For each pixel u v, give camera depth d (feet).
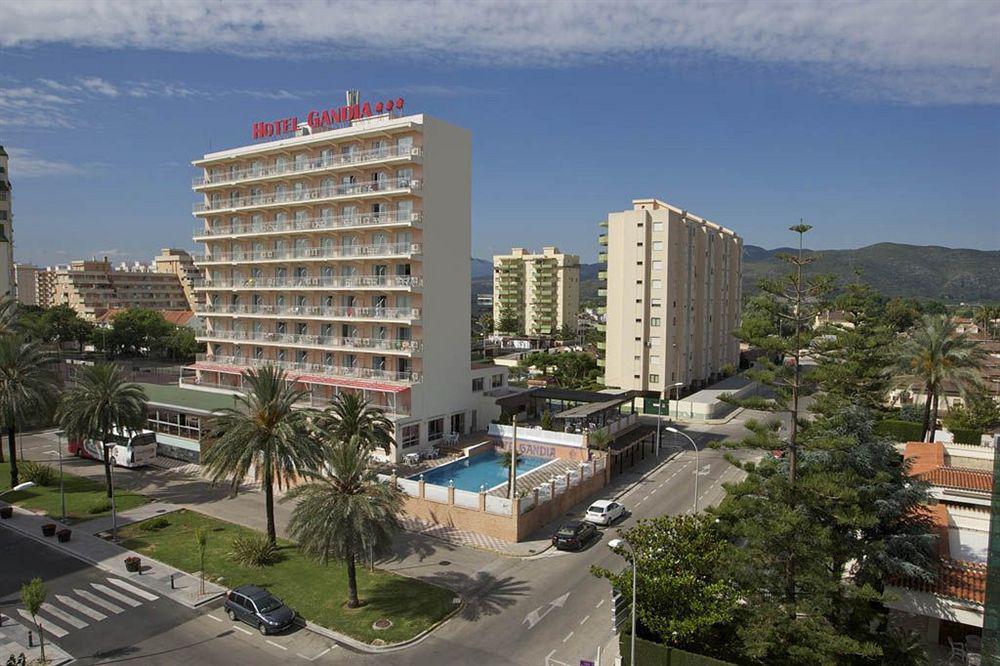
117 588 109.09
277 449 120.67
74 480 171.83
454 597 105.70
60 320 436.35
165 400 206.69
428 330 197.36
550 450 188.96
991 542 64.13
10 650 89.76
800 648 76.33
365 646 91.30
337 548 96.02
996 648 60.49
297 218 224.74
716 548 90.22
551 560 121.70
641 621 85.40
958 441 180.75
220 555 121.90
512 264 605.31
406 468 176.24
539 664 87.71
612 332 288.30
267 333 234.38
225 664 87.04
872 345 176.24
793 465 91.15
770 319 102.63
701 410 260.62
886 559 87.92
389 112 207.72
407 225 190.08
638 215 279.49
